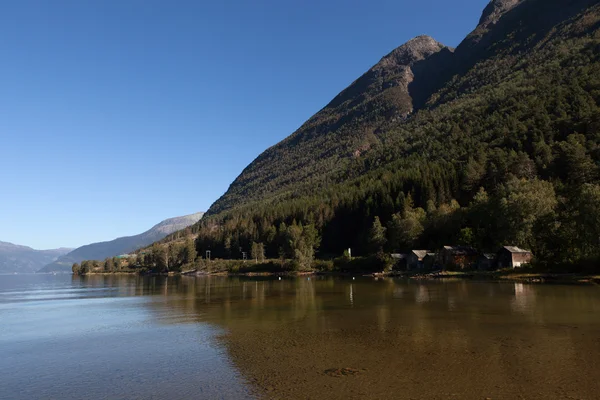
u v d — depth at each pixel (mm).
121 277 176375
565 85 190625
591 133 140250
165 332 29641
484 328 26609
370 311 36188
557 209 83062
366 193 176500
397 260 114250
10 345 26703
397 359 19781
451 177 152875
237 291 66312
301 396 15328
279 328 29266
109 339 27797
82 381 18359
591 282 58906
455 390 15320
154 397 15984
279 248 164125
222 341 25547
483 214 106125
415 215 126938
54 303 54719
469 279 76188
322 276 117750
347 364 19266
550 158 132375
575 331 24938
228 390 16406
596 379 16078
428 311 35000
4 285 119000
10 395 16781
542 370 17375
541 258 78562
